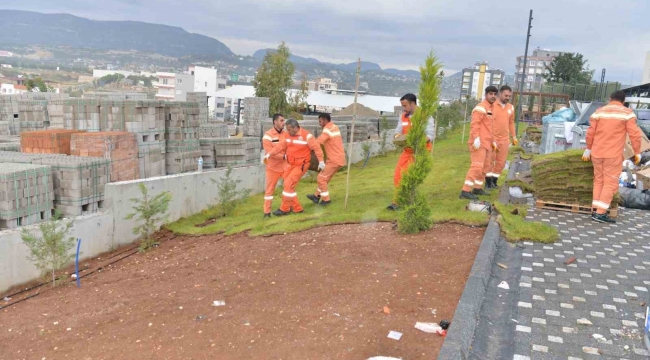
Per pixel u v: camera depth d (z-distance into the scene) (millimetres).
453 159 18062
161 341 5117
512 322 4887
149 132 13078
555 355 4289
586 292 5598
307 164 10320
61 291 7840
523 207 8820
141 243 10375
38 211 9273
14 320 6504
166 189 11633
